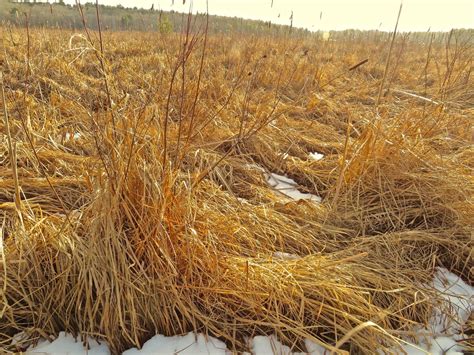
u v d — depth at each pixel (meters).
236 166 2.78
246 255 1.90
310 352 1.51
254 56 6.17
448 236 2.19
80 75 4.21
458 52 4.64
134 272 1.61
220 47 7.10
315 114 4.23
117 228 1.62
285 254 1.98
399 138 2.60
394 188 2.46
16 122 2.74
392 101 4.32
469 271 2.00
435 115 3.01
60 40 5.62
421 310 1.73
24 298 1.49
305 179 2.92
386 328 1.57
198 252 1.68
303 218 2.31
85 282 1.46
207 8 1.65
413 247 2.11
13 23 5.83
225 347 1.52
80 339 1.49
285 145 3.36
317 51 8.20
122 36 8.41
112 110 1.64
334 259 1.94
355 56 7.68
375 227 2.35
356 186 2.54
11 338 1.45
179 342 1.52
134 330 1.47
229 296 1.65
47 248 1.60
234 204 2.26
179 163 1.76
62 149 2.66
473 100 4.38
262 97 4.21
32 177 2.25
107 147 1.68
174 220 1.69
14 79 3.85
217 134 3.17
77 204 2.11
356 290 1.67
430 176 2.43
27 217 1.74
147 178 1.62
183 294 1.61
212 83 4.15
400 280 1.85
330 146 3.44
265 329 1.60
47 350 1.44
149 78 3.68
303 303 1.57
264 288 1.65
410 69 6.89
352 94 5.00
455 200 2.35
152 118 1.81
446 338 1.63
